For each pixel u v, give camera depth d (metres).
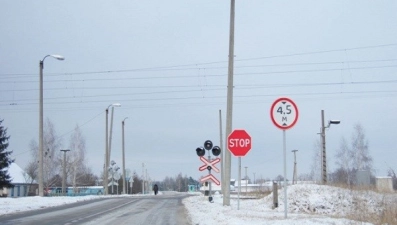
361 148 58.34
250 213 21.31
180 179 130.25
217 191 55.81
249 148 22.31
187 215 24.06
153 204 34.56
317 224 15.37
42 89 36.62
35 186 79.94
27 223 20.12
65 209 29.09
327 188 30.27
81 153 75.06
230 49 25.66
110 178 69.19
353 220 16.16
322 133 41.78
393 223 16.50
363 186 31.48
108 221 21.11
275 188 28.14
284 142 15.92
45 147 72.62
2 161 54.12
